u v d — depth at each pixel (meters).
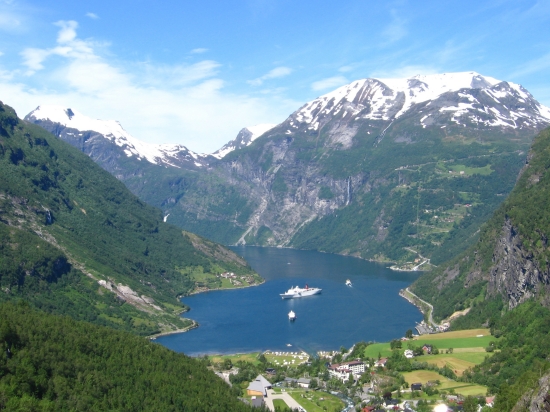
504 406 188.88
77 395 187.00
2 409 169.12
